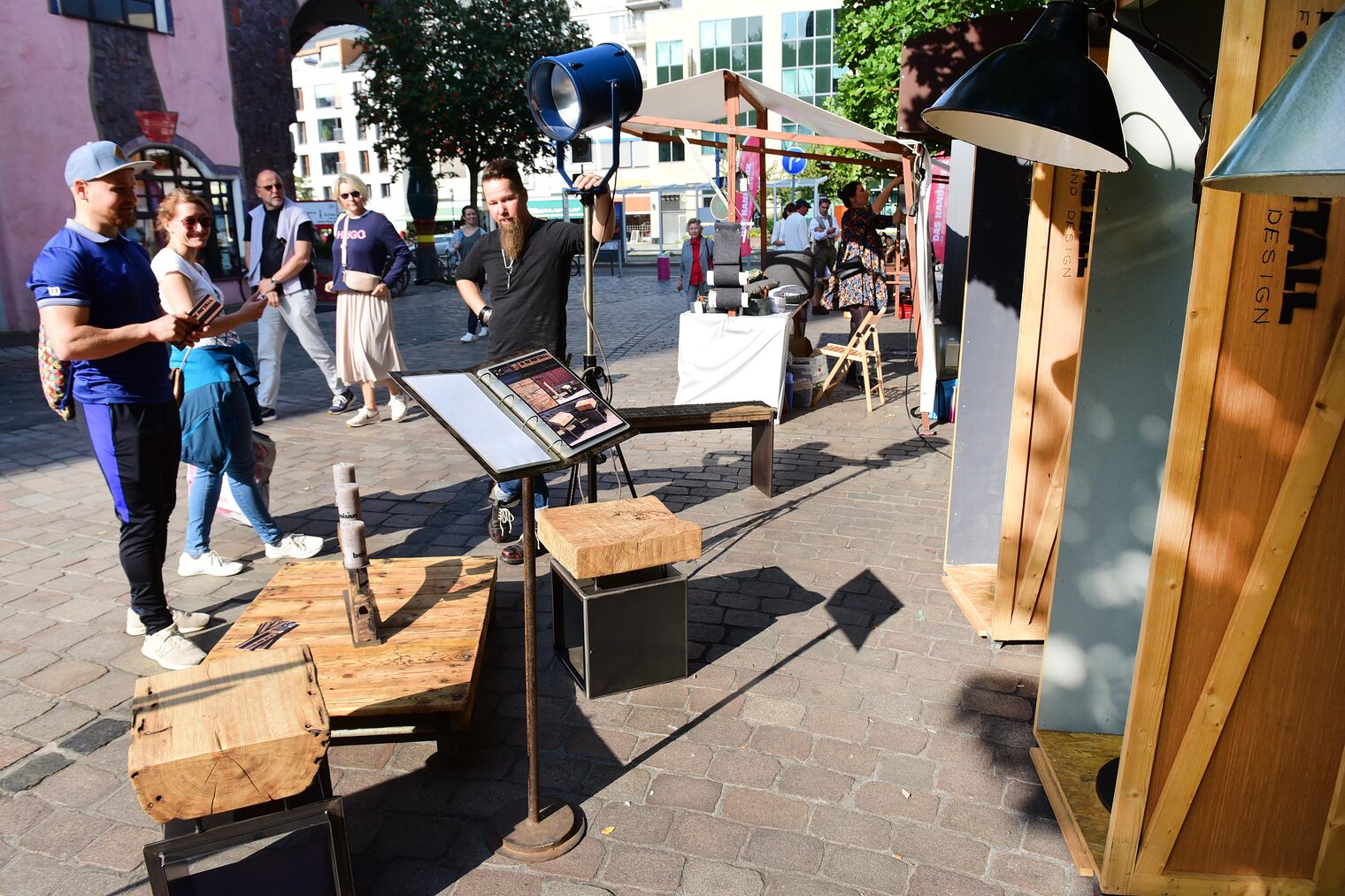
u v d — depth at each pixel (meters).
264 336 7.25
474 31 22.03
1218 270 1.96
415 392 2.35
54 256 2.98
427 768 2.86
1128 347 2.73
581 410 2.40
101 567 4.36
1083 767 2.79
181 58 14.70
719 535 4.83
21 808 2.63
